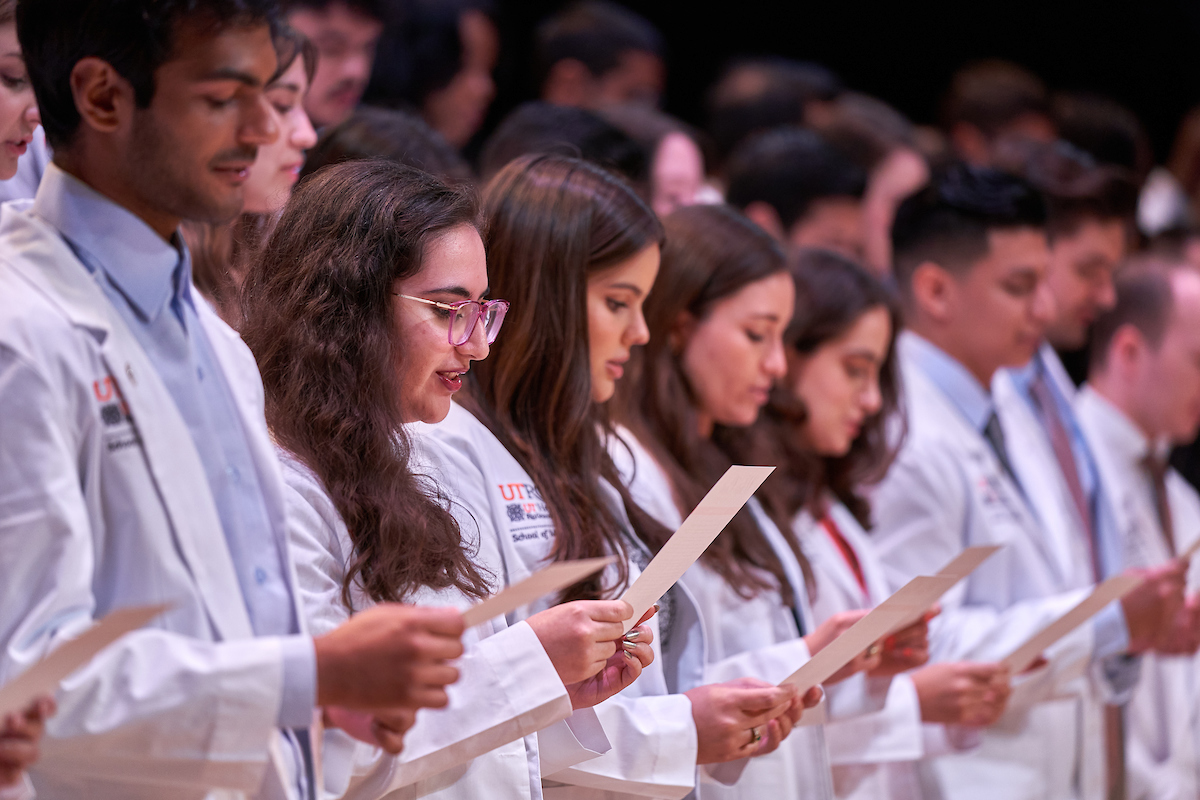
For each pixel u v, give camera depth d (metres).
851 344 6.69
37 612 2.97
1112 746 8.15
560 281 4.92
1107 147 12.83
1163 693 8.73
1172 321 8.81
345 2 7.21
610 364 5.13
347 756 3.79
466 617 3.14
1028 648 6.11
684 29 14.80
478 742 4.00
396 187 4.26
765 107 11.62
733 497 3.82
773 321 5.92
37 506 3.00
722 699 4.86
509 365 4.91
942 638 7.02
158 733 3.02
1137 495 8.88
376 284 4.12
